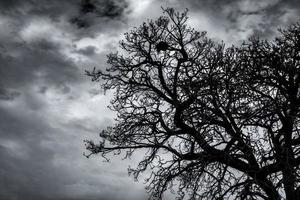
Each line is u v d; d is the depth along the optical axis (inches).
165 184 488.7
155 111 561.6
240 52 452.8
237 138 388.2
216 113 413.7
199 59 546.6
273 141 382.9
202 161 437.7
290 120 388.8
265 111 392.5
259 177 395.2
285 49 443.8
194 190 430.0
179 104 471.2
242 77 415.8
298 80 438.0
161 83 564.1
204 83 432.5
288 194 357.7
